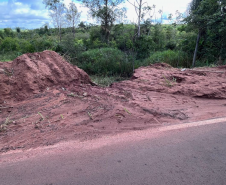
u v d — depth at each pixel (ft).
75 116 12.85
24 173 7.67
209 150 9.26
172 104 15.35
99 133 10.99
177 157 8.71
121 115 13.09
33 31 81.66
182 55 40.88
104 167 7.99
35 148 9.53
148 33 57.62
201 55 40.96
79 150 9.30
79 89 17.47
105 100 15.47
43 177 7.43
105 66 38.68
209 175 7.57
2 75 15.49
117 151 9.17
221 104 15.37
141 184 7.04
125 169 7.86
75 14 67.92
